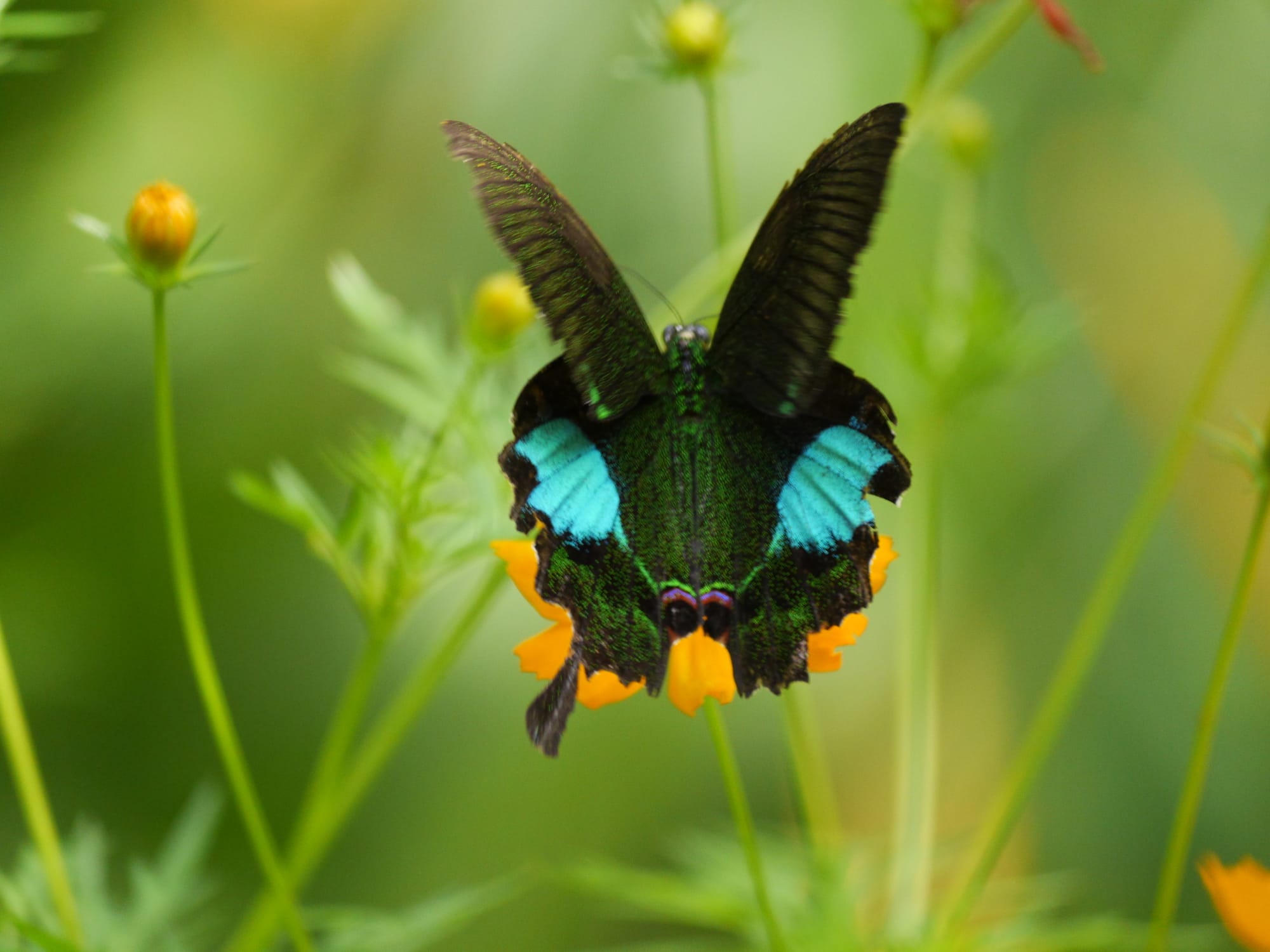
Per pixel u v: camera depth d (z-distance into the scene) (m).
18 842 1.40
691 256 1.43
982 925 1.34
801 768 1.30
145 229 1.23
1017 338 1.35
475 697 1.42
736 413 1.23
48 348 1.42
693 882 1.32
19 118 1.42
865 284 1.42
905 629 1.33
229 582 1.43
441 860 1.42
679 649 1.22
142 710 1.42
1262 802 1.43
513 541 1.24
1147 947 1.27
